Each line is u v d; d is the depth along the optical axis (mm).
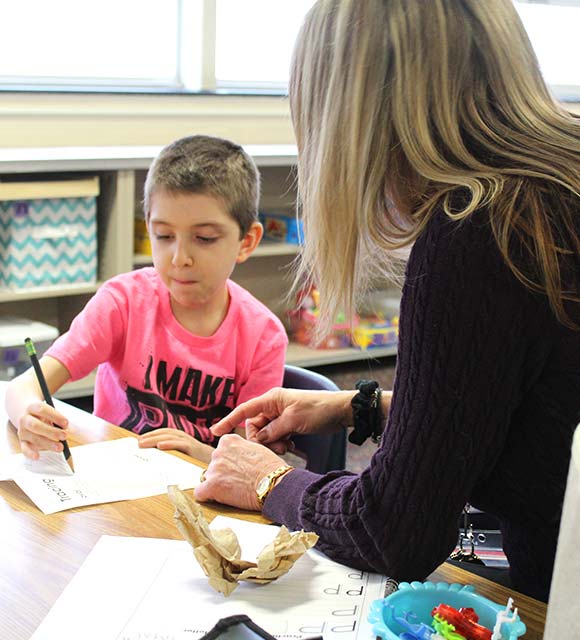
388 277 1100
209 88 4039
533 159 949
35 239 3217
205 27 3953
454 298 907
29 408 1354
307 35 1022
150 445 1398
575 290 918
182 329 1771
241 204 1735
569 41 5352
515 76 989
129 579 966
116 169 3301
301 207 1081
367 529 967
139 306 1763
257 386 1813
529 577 1071
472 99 976
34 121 3480
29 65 3641
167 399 1778
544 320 921
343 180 987
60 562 1008
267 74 4250
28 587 950
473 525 1521
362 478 988
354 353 4176
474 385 913
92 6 3730
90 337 1700
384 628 833
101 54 3803
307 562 1033
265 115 4098
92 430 1452
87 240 3340
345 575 1003
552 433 967
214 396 1792
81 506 1158
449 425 917
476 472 944
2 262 3254
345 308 1062
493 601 955
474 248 906
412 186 981
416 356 928
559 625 617
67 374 1664
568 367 943
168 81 4023
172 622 887
